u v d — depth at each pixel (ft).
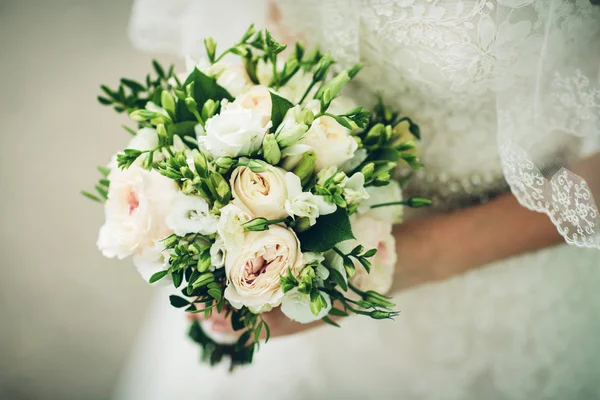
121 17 5.89
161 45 3.19
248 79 2.14
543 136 2.05
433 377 2.80
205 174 1.83
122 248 1.95
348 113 1.93
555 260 2.71
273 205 1.82
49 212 5.67
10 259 5.57
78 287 5.55
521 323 2.75
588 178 1.99
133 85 2.24
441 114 2.31
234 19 2.64
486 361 2.77
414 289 2.74
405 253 2.51
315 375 2.84
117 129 5.83
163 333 3.48
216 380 2.97
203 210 1.84
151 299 5.59
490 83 2.09
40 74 5.82
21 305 5.49
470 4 1.98
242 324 2.06
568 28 1.97
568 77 2.00
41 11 5.86
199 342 2.65
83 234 5.67
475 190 2.50
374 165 2.08
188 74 2.08
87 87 5.83
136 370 3.83
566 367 2.78
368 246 2.05
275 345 2.89
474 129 2.32
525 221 2.43
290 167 1.91
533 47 1.98
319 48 2.41
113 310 5.53
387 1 2.07
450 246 2.49
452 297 2.75
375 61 2.25
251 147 1.86
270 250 1.85
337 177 1.85
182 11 2.99
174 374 3.14
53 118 5.79
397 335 2.79
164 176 1.88
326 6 2.24
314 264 1.90
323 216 1.91
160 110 2.04
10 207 5.66
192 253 1.85
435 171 2.47
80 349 5.46
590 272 2.75
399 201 2.19
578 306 2.76
